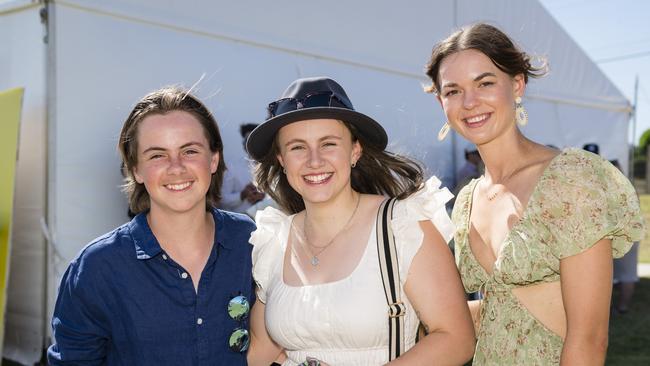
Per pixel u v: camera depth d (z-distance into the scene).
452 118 1.89
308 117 1.81
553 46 9.11
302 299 1.80
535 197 1.69
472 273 1.91
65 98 4.09
